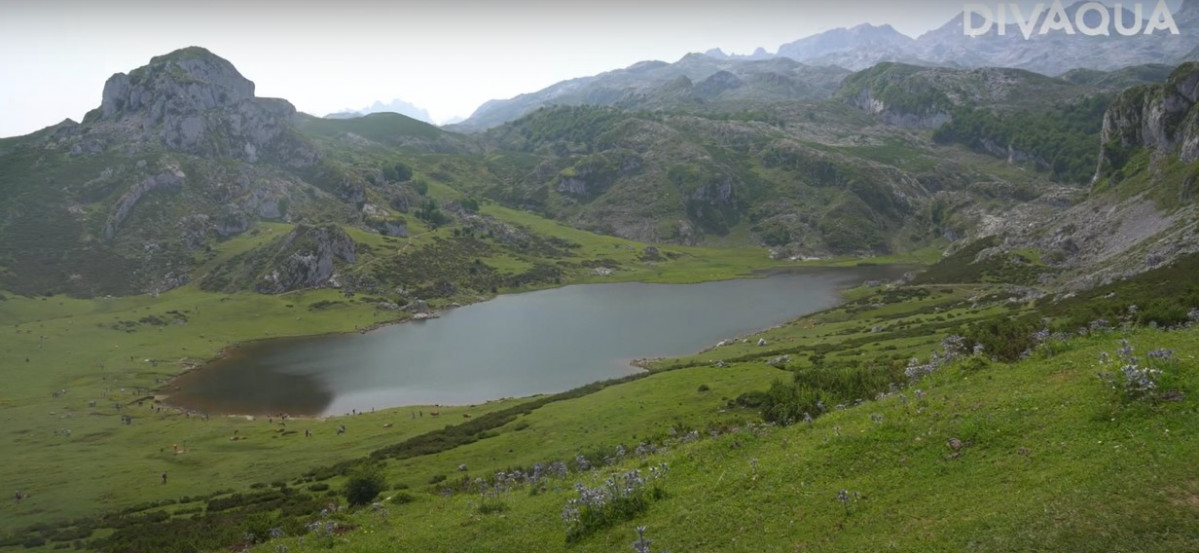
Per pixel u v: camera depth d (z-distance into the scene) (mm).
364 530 35281
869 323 152125
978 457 24312
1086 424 23844
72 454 92938
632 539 26078
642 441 66250
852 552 20781
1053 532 18641
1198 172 153750
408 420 104312
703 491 28625
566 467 57312
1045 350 35500
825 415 36469
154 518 64500
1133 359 26984
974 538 19547
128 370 145250
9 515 70312
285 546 34594
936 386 34969
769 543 22906
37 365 143625
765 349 133500
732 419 69188
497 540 29625
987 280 192000
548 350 164125
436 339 182125
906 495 23297
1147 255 128250
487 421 94125
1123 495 19281
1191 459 19875
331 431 100562
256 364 157000
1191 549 16750
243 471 83375
